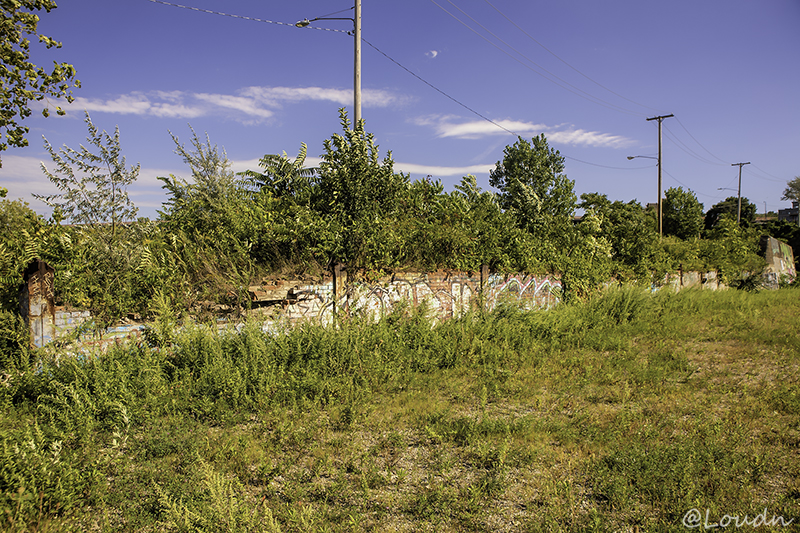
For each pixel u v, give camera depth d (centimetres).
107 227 784
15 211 1459
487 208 1234
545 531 312
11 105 780
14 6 743
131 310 666
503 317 934
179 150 976
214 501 331
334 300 805
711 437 446
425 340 779
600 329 1009
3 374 542
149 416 484
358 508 344
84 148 763
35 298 571
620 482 367
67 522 310
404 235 934
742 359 795
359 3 1120
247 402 538
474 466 414
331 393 578
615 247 1628
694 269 1908
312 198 1042
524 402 582
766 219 6869
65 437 423
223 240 805
